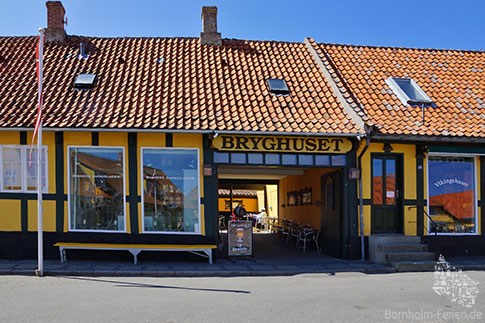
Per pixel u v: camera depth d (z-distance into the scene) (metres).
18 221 11.25
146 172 11.54
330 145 11.95
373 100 13.18
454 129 12.16
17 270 9.80
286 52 15.50
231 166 11.95
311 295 7.98
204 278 9.73
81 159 11.44
